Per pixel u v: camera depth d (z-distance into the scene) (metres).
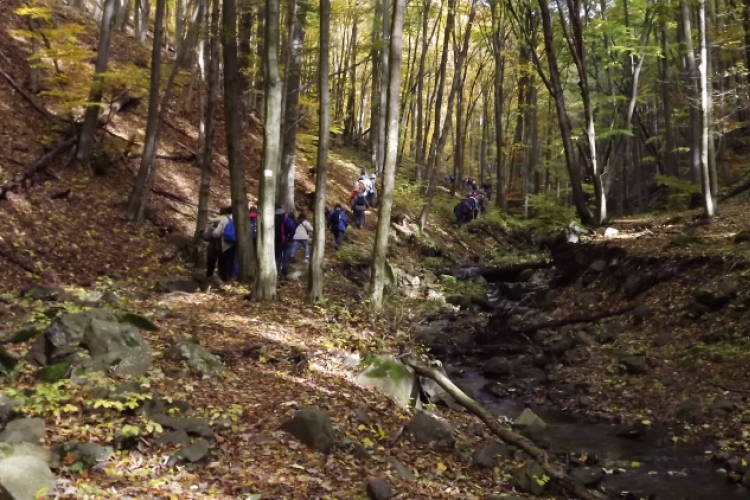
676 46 25.52
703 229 16.17
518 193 39.28
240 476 5.53
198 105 23.11
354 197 21.39
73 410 6.09
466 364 12.90
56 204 14.91
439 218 27.39
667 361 11.16
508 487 6.80
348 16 25.58
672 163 30.58
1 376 6.93
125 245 14.88
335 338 10.52
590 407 10.21
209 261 14.38
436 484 6.43
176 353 8.09
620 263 15.52
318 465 6.13
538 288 18.33
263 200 12.20
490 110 46.28
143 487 4.96
